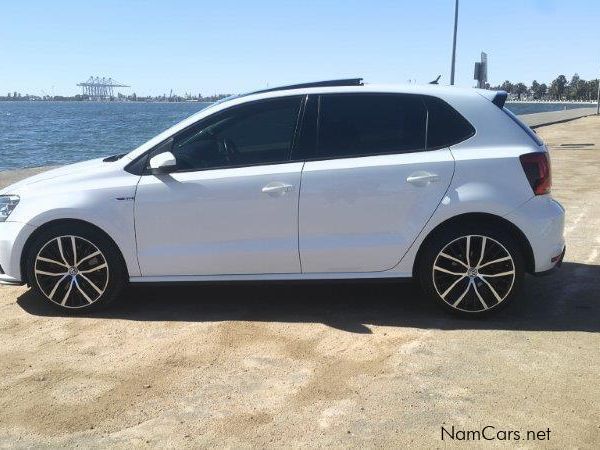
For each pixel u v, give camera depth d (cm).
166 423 321
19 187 483
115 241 461
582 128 2925
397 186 443
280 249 454
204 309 489
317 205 447
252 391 353
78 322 464
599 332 431
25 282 482
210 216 454
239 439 305
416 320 460
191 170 460
